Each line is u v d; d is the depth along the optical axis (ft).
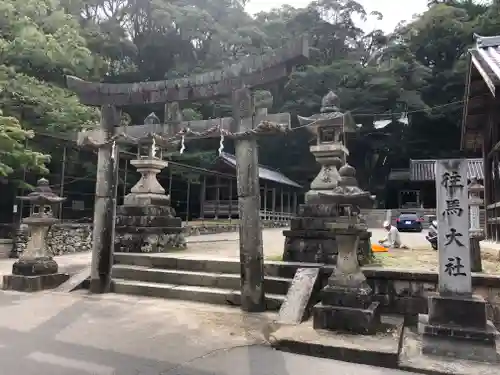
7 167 37.06
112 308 23.24
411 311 22.22
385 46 138.21
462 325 16.40
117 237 34.65
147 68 104.17
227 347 17.01
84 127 46.44
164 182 87.76
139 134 26.68
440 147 134.62
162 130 26.02
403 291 22.56
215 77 24.29
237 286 26.18
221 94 24.20
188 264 29.27
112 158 27.78
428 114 122.93
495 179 40.96
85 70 51.88
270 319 21.21
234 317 21.58
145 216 35.01
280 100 127.95
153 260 30.63
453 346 16.17
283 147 135.54
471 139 50.11
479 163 103.45
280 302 23.06
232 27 106.01
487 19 124.16
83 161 63.16
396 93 116.78
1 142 35.50
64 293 27.09
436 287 21.86
